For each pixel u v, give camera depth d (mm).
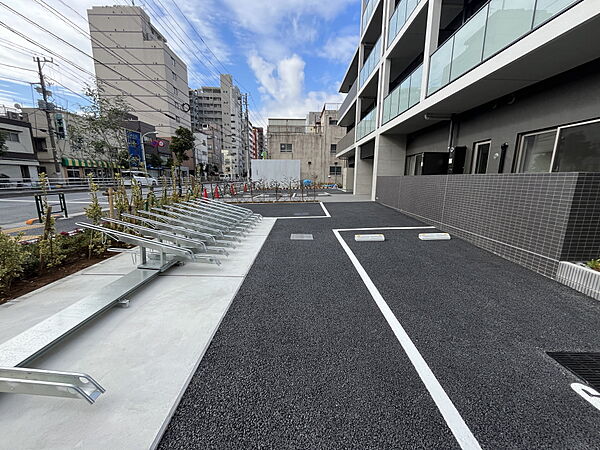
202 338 2055
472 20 4926
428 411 1437
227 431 1318
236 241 5078
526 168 5328
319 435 1297
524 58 3926
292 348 1969
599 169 4012
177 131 31750
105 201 12570
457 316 2434
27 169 22984
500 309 2559
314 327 2246
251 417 1395
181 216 5219
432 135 9008
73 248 3822
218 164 68750
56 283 3031
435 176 6195
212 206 7609
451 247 4648
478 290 2967
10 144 21609
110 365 1740
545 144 4910
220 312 2451
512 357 1887
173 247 3275
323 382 1639
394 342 2051
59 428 1304
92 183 4207
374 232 5832
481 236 4586
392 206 9250
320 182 28453
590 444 1262
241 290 2953
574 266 2979
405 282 3193
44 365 1719
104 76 42156
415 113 7418
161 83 43500
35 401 1463
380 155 11102
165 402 1466
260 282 3176
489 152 6238
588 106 4113
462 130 7242
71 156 26375
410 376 1696
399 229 6090
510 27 4047
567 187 3037
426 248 4594
